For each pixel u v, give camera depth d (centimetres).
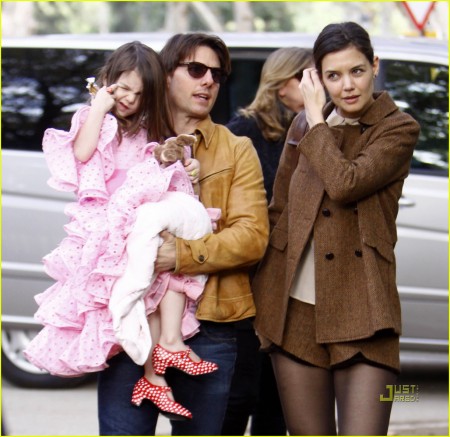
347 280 1418
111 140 1374
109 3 10769
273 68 1839
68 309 1352
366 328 1391
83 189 1362
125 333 1323
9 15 8356
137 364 1342
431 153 2439
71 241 1366
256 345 1714
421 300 2412
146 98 1395
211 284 1393
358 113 1433
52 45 2491
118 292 1323
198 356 1397
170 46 1456
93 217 1366
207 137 1450
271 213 1538
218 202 1431
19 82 2477
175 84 1448
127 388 1373
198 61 1440
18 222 2405
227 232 1395
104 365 1345
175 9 8162
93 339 1340
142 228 1336
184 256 1352
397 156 1409
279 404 1775
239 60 2431
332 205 1429
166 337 1362
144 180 1359
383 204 1434
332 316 1412
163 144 1391
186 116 1459
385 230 1421
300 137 1512
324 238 1424
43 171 2406
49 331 1362
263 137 1828
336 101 1418
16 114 2459
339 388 1436
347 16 10156
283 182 1529
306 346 1451
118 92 1386
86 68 2478
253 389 1723
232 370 1419
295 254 1441
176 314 1367
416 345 2419
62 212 2394
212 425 1402
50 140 1383
